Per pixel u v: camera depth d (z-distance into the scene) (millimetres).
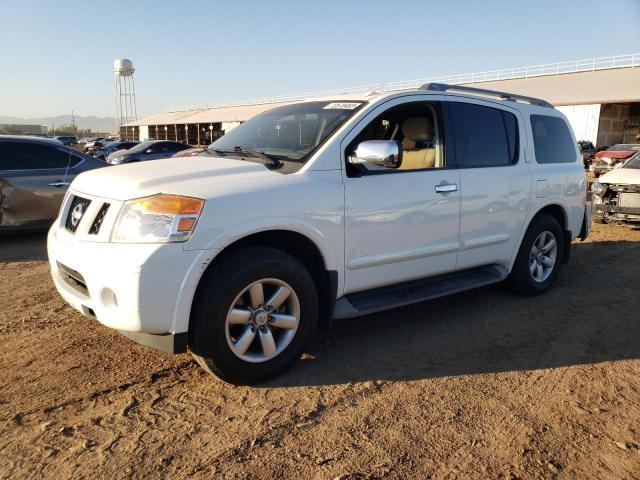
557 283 5953
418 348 4070
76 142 50906
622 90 35938
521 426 3012
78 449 2699
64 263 3379
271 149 3998
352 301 3922
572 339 4309
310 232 3469
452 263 4453
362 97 4203
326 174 3619
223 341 3188
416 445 2803
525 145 5090
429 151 4375
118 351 3865
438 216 4219
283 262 3367
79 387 3328
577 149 5883
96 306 3135
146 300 2941
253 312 3316
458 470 2609
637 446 2844
